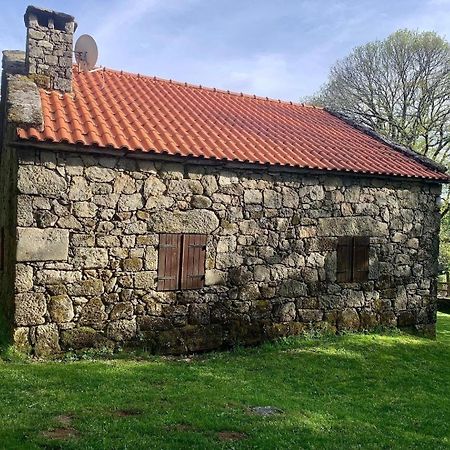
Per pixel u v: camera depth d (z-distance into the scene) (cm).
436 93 2483
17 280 735
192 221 864
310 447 498
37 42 908
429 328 1176
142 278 826
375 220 1079
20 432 472
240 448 475
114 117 903
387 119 2592
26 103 771
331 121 1380
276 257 952
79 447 447
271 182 941
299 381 756
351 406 666
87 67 1103
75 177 771
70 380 648
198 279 876
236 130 1052
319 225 999
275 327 956
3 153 985
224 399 617
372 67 2667
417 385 800
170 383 672
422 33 2531
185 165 856
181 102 1134
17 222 735
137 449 453
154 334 840
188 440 482
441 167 1172
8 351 724
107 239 797
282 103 1410
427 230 1164
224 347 902
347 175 1019
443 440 575
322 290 1012
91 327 790
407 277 1138
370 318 1085
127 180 810
